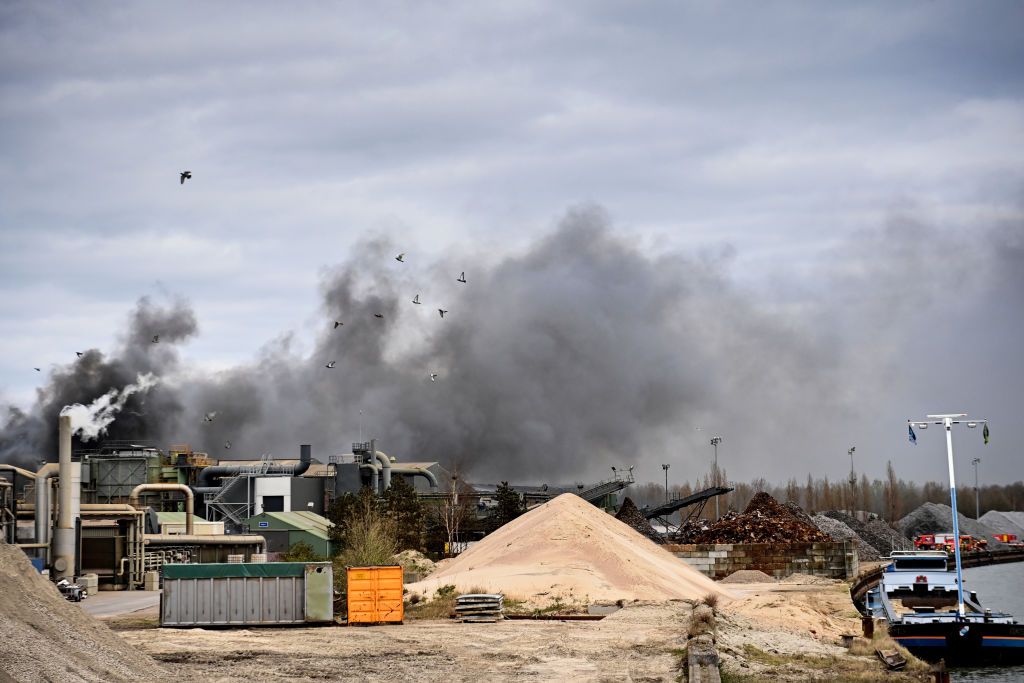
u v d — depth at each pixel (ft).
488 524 479.82
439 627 188.24
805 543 403.75
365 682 125.39
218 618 190.70
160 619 190.49
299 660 142.72
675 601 225.97
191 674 124.98
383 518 408.67
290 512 489.26
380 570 196.03
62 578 302.25
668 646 158.51
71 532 308.19
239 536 379.35
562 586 229.25
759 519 476.95
